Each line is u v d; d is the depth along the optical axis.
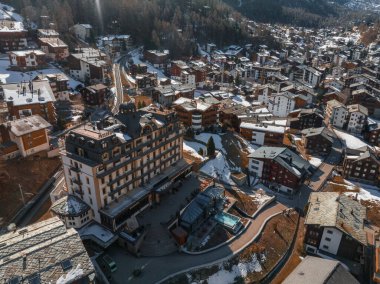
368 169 107.12
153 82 181.12
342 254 72.31
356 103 178.00
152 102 151.62
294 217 88.00
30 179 84.44
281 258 73.25
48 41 184.12
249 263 69.25
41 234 52.16
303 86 197.25
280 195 98.25
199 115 121.12
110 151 69.81
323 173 113.81
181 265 66.00
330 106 160.38
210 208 82.44
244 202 90.88
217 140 120.50
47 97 115.62
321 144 126.62
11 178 81.50
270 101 171.12
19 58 157.88
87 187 70.19
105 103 145.38
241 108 148.50
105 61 193.75
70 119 124.31
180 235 70.19
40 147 94.94
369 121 157.75
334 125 158.62
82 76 171.00
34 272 45.22
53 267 46.44
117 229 71.00
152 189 81.06
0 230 67.75
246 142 125.38
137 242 67.69
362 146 137.38
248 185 101.38
